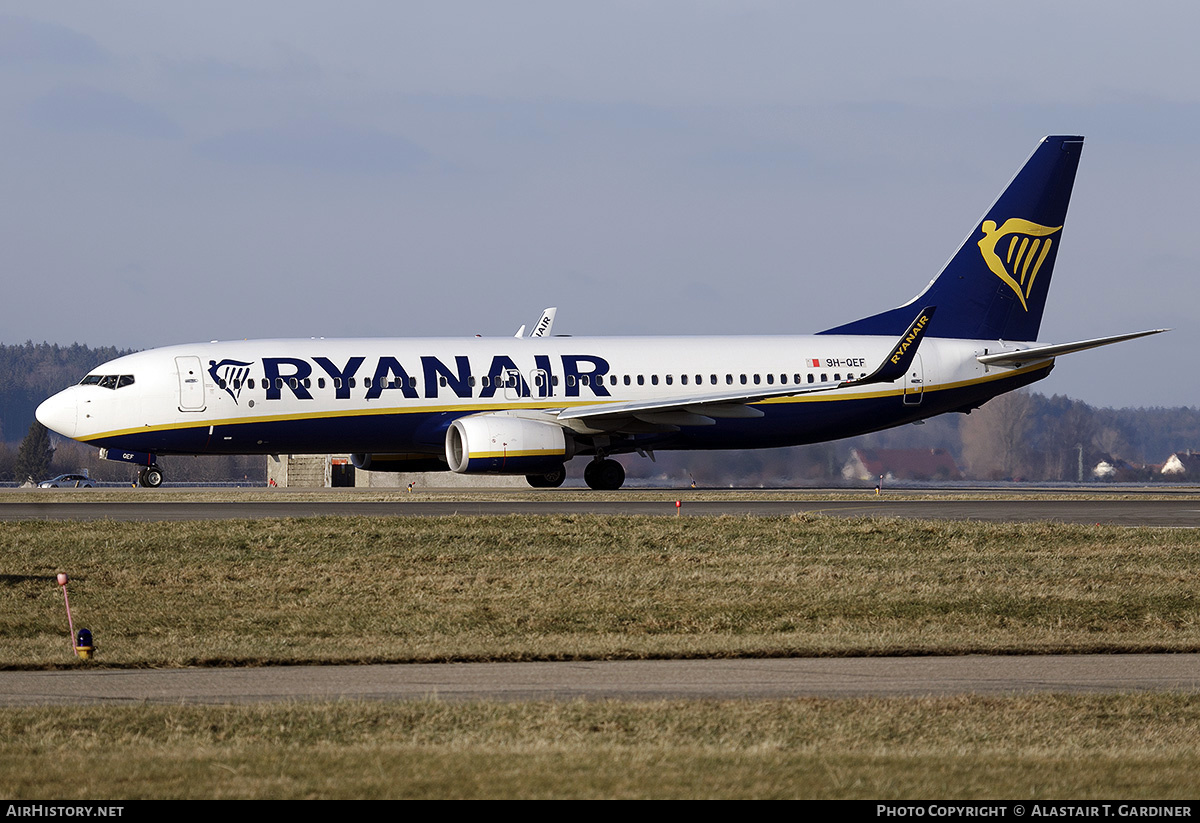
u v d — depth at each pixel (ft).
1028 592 276.82
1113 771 129.08
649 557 321.52
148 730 146.82
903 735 147.95
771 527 366.43
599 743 141.18
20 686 179.42
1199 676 194.39
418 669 196.65
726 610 253.03
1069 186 617.62
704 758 131.34
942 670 198.39
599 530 356.59
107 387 526.98
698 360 573.74
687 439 578.25
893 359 534.78
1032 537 361.30
